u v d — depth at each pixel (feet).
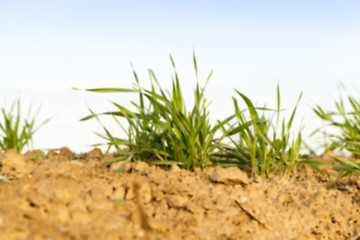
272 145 2.94
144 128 2.96
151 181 2.72
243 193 2.75
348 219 2.85
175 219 2.52
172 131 2.90
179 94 2.93
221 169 2.84
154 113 3.01
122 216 2.44
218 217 2.59
